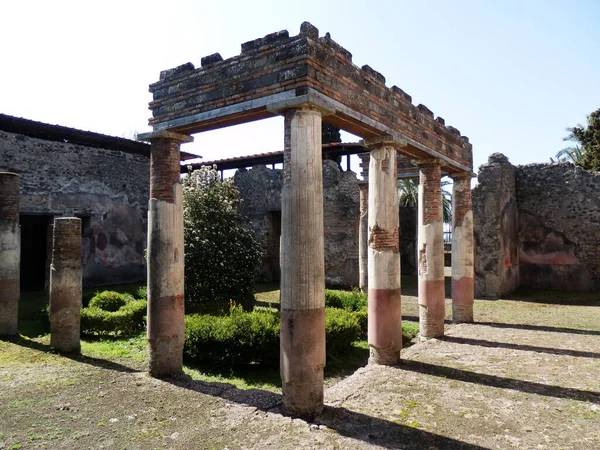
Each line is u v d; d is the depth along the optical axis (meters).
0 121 12.77
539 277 15.53
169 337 6.03
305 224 4.71
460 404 5.05
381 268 6.62
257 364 7.18
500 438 4.19
